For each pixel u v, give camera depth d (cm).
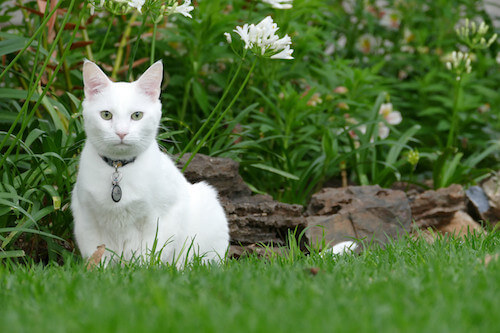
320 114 773
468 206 707
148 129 445
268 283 355
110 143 430
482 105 860
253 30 487
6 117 570
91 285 361
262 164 673
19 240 529
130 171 441
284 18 733
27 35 705
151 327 281
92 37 771
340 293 334
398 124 899
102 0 473
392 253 453
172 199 460
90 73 442
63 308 313
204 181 574
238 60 757
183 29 747
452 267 383
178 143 648
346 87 788
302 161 756
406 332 271
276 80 776
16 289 355
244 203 585
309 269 396
